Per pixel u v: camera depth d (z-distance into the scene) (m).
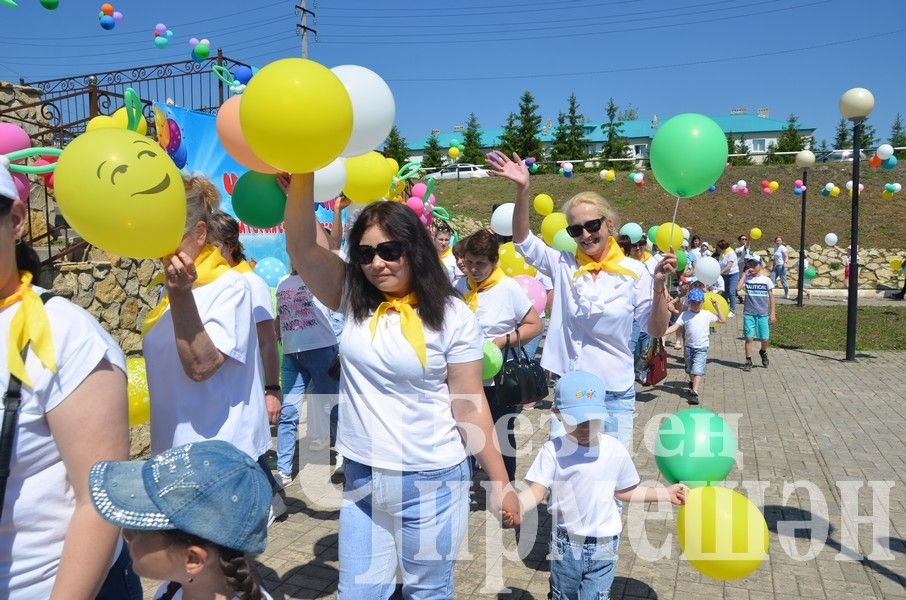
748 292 10.73
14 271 1.72
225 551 1.48
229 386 2.66
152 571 1.51
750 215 29.33
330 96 2.29
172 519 1.42
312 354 5.37
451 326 2.49
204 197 2.69
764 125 70.50
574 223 3.77
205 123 7.80
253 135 2.31
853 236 11.45
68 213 1.99
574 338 3.87
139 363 3.02
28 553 1.68
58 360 1.63
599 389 3.08
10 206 1.65
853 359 11.51
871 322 16.47
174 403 2.61
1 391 1.62
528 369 4.33
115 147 1.97
